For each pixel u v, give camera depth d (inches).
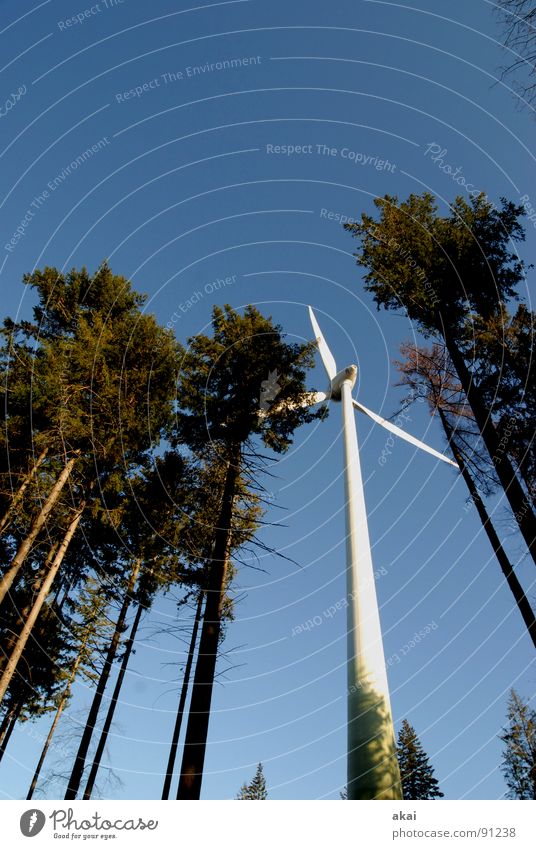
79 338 601.0
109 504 601.9
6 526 555.2
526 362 465.7
